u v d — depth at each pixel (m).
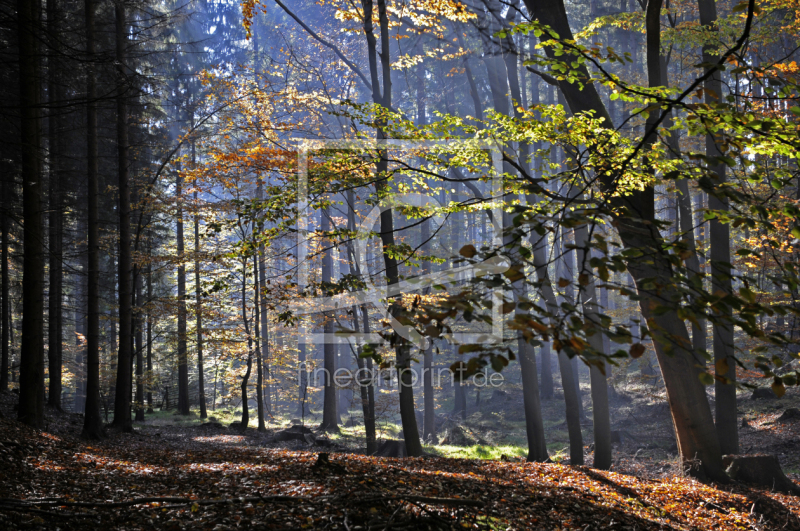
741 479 10.62
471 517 6.21
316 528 5.32
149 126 25.83
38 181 12.20
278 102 14.88
